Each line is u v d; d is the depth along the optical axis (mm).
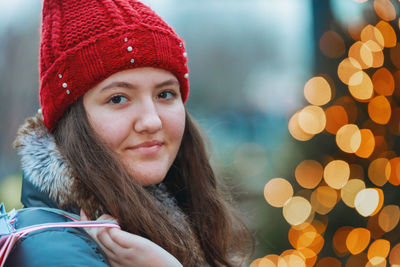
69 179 1336
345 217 3467
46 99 1459
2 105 7926
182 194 1906
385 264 3229
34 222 1270
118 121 1407
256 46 15859
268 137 8555
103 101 1413
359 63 3121
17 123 7805
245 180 4336
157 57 1438
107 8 1425
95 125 1408
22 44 8391
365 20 3186
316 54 3443
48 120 1465
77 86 1408
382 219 3242
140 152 1442
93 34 1403
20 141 1422
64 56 1402
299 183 3570
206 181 1910
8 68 8195
